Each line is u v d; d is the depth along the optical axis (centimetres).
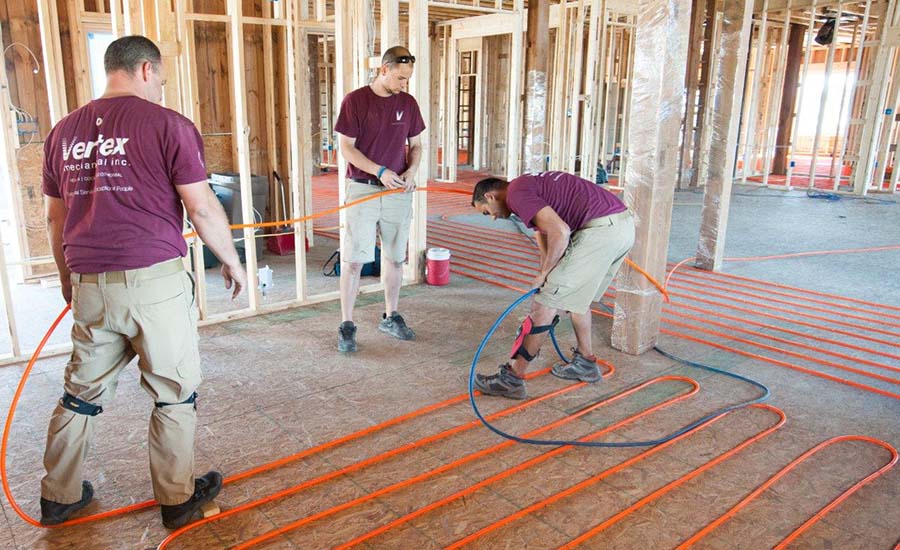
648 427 291
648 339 384
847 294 514
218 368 350
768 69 1336
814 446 277
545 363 365
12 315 353
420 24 488
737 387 336
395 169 379
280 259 608
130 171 188
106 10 568
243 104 405
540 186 289
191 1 522
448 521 222
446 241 697
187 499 214
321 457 262
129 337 200
